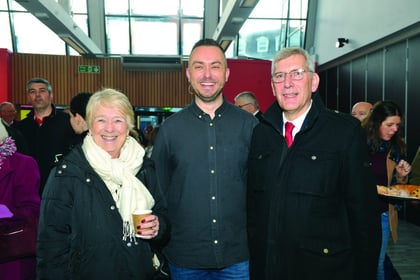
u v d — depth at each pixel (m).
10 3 11.30
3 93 10.62
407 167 2.61
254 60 10.38
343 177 1.56
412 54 6.45
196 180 1.92
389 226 2.59
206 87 1.94
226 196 1.93
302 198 1.58
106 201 1.52
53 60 11.22
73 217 1.49
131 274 1.54
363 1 8.13
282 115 1.77
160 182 1.97
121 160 1.65
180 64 11.14
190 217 1.91
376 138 2.61
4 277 1.74
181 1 12.22
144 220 1.50
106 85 11.45
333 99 10.01
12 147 1.81
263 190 1.70
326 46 10.52
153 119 11.67
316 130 1.63
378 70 7.62
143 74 11.57
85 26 12.13
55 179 1.50
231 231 1.92
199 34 12.53
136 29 12.30
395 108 2.57
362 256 1.53
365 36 7.97
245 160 1.99
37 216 1.82
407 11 6.38
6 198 1.80
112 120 1.60
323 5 10.97
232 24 7.73
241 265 1.95
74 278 1.48
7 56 10.70
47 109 3.55
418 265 4.16
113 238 1.51
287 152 1.64
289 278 1.58
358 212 1.52
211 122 1.98
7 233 1.68
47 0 6.57
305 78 1.62
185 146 1.95
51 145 3.38
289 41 12.22
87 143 1.59
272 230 1.62
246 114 2.08
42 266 1.45
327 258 1.53
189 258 1.91
